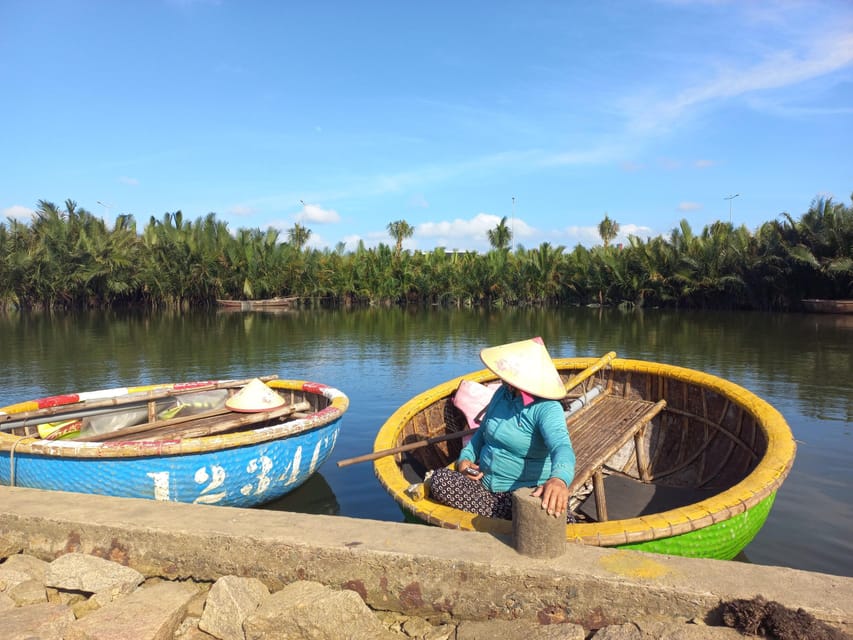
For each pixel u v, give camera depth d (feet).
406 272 144.87
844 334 65.46
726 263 110.63
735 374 39.83
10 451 15.58
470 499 11.78
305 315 109.29
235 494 16.71
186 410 21.57
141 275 124.16
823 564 14.28
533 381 11.53
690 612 8.32
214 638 9.43
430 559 9.31
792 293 104.94
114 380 39.40
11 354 51.96
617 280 124.47
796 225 101.14
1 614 9.72
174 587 10.39
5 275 110.83
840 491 18.63
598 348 54.49
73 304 124.77
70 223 121.49
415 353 52.47
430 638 9.05
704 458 18.44
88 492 15.53
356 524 10.57
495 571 9.04
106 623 9.26
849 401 31.30
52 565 10.58
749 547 15.07
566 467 9.80
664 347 54.85
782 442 13.99
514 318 97.81
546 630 8.59
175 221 136.87
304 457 18.10
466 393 19.47
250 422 19.10
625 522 10.80
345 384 37.55
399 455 17.06
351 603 9.27
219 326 82.69
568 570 8.80
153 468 15.48
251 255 133.49
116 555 10.90
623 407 18.70
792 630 7.49
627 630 8.20
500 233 176.35
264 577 10.18
